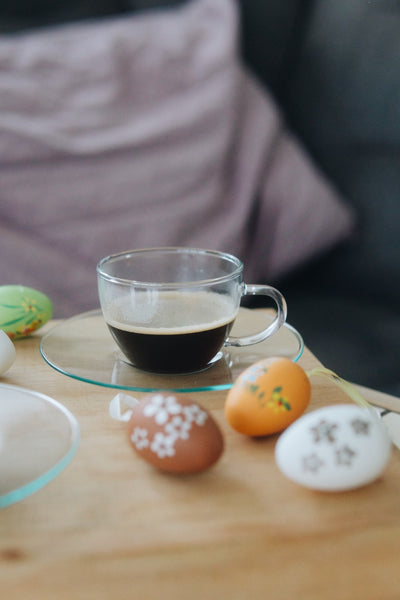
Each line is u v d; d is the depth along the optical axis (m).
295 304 1.16
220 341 0.59
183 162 1.16
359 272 1.17
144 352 0.58
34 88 1.14
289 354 0.62
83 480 0.47
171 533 0.43
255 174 1.18
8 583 0.40
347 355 0.98
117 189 1.15
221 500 0.45
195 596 0.40
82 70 1.16
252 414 0.49
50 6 1.21
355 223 1.17
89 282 1.15
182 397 0.48
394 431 0.58
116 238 1.15
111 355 0.62
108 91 1.16
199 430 0.46
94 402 0.56
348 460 0.44
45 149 1.13
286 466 0.45
